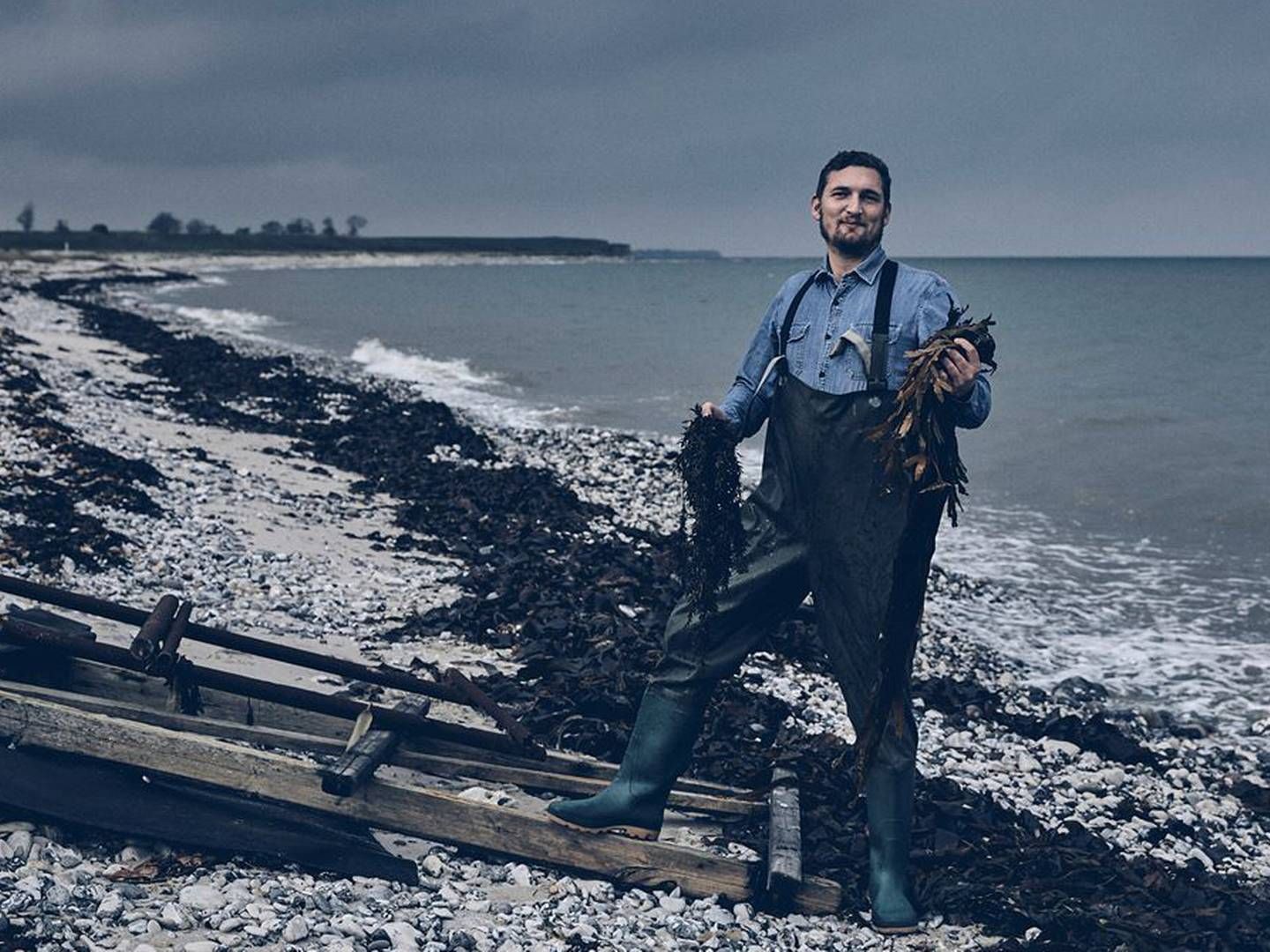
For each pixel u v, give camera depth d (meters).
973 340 4.93
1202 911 6.11
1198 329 69.25
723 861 5.73
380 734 6.13
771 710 8.78
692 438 5.54
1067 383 40.78
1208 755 9.47
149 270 130.25
